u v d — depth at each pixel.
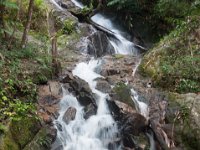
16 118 5.80
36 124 6.07
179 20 10.12
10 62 7.16
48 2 11.95
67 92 7.13
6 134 5.48
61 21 10.75
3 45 7.71
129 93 7.18
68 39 10.10
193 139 6.34
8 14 9.58
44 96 6.82
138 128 6.62
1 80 6.44
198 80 7.50
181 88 7.45
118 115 6.70
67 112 6.61
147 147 6.45
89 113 6.78
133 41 11.70
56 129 6.16
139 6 11.78
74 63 8.70
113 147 6.52
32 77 7.13
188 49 8.20
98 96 7.12
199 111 6.54
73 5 12.73
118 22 12.52
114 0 11.90
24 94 6.64
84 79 7.84
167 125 6.66
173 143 6.46
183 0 10.49
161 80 7.78
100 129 6.62
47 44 9.04
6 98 6.14
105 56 9.36
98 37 10.46
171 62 8.11
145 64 8.42
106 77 7.97
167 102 7.05
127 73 8.34
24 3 10.30
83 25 10.87
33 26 10.23
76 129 6.52
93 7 13.38
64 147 6.21
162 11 10.89
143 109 7.05
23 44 8.02
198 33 8.34
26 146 5.70
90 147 6.39
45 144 5.91
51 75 7.54
